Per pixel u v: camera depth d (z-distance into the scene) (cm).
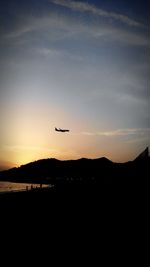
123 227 1972
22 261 1178
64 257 1244
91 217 2473
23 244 1469
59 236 1669
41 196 4944
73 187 7688
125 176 8200
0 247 1404
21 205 3344
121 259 1219
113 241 1554
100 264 1144
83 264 1146
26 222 2161
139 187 5609
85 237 1650
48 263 1157
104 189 6362
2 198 3972
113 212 2806
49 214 2644
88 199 4391
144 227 1986
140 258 1234
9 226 1975
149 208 3070
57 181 11562
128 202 3741
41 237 1639
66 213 2728
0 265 1127
